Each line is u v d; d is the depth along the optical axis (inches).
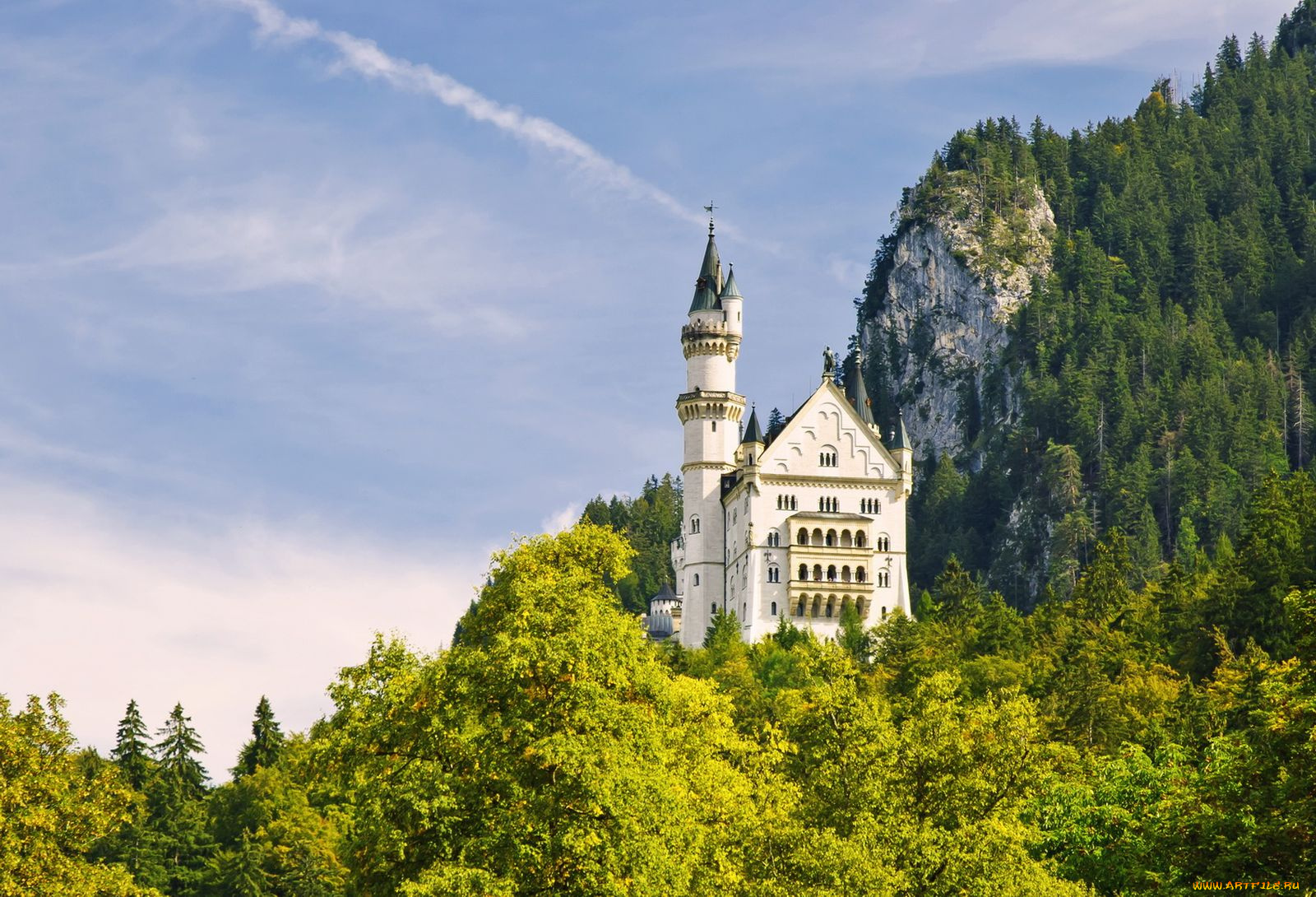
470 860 2038.6
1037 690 5216.5
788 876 2368.4
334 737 2204.7
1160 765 3240.7
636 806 2065.7
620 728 2155.5
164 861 5017.2
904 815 2573.8
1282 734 2252.7
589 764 2053.4
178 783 5600.4
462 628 2388.0
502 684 2150.6
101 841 4852.4
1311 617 2265.0
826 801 2677.2
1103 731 4281.5
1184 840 2335.1
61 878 2655.0
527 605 2225.6
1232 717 3996.1
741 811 2655.0
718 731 2891.2
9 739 2721.5
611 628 2241.6
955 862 2402.8
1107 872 2731.3
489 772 2106.3
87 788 2856.8
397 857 2081.7
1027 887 2368.4
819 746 2864.2
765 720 4429.1
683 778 2630.4
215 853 5108.3
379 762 2187.5
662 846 2100.1
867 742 2743.6
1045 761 2780.5
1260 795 2241.6
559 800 2084.2
